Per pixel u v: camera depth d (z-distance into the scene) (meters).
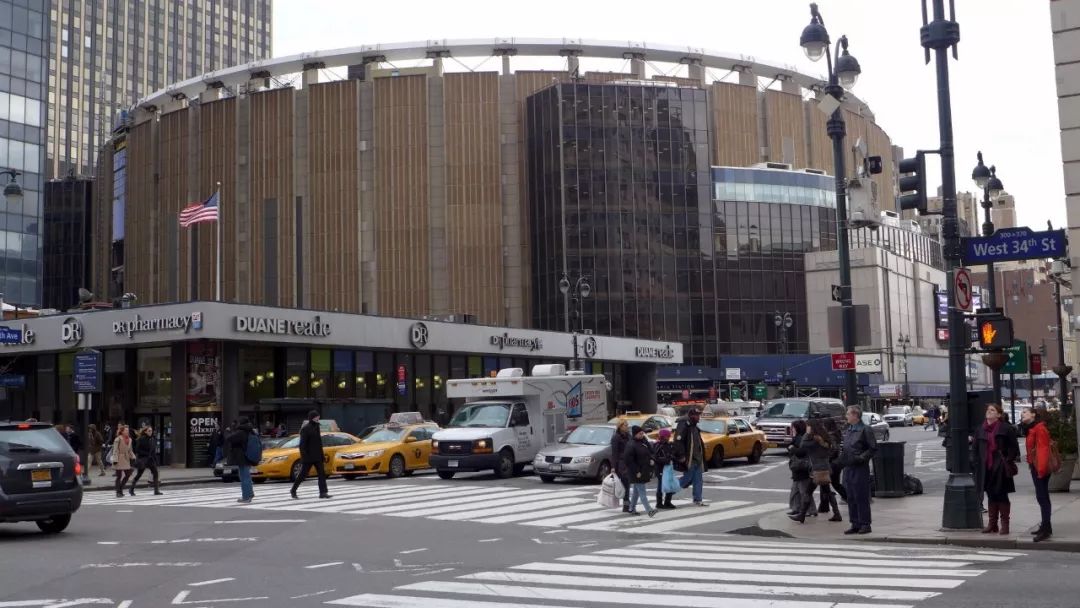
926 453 39.88
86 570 12.69
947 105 16.16
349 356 45.19
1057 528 15.33
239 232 88.69
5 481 15.44
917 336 106.56
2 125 67.19
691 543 15.53
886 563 12.70
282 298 86.81
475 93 86.81
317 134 87.38
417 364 48.59
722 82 96.00
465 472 32.69
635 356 61.78
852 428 16.17
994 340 15.54
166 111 99.94
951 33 16.12
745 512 20.16
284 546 15.05
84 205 120.25
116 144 104.19
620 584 11.27
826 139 104.06
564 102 86.31
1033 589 10.38
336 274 85.69
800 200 97.31
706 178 90.81
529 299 86.50
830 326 22.11
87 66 160.88
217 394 39.09
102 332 40.00
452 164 85.88
